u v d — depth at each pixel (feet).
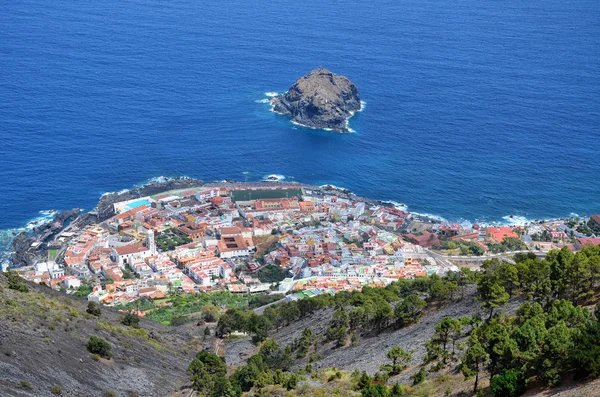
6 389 557.33
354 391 627.46
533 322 557.33
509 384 488.44
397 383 602.85
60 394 597.11
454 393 545.44
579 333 499.10
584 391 448.65
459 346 635.66
